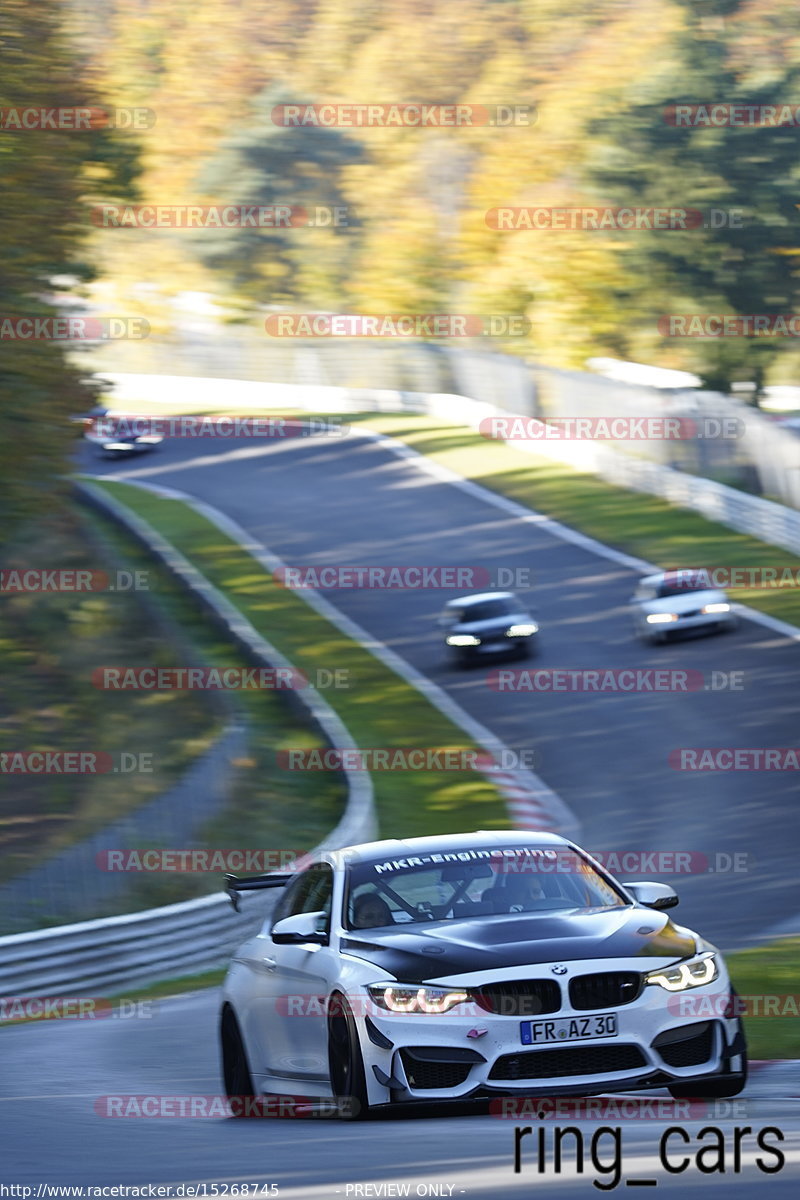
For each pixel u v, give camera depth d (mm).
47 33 53375
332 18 152125
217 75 153750
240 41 153500
